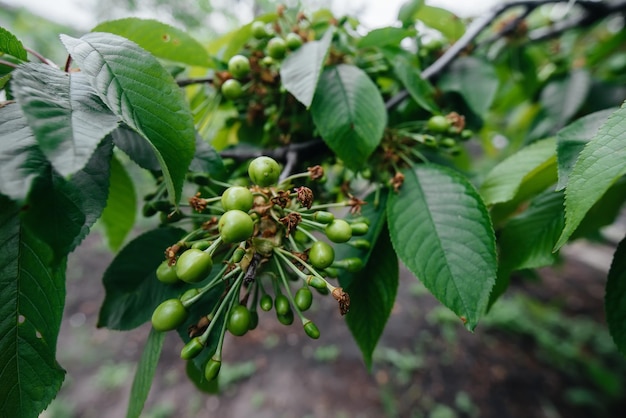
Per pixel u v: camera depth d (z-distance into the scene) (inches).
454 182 6.7
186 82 8.3
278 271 5.9
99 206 4.7
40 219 3.9
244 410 27.8
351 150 7.0
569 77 12.9
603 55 14.7
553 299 40.9
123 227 9.4
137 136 6.3
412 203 6.7
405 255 6.2
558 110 12.5
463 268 5.9
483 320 36.5
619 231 39.6
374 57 9.1
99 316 6.4
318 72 6.6
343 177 8.5
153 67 5.2
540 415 28.2
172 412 28.1
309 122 8.5
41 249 5.1
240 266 5.3
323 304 38.7
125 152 6.1
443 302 5.8
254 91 8.4
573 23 12.2
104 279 6.5
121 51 5.1
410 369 31.2
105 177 4.9
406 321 36.5
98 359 33.5
